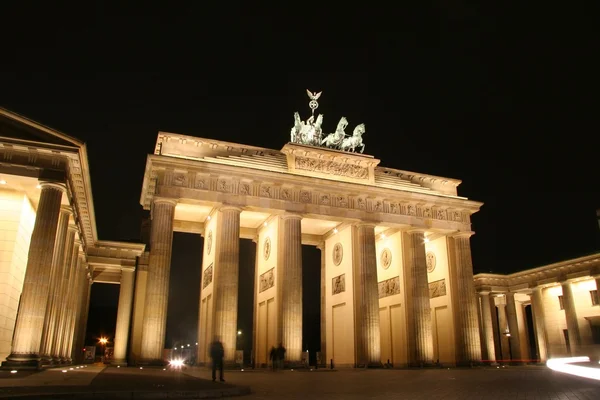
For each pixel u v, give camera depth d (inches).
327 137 3061.0
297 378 1560.0
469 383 1290.6
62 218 1982.0
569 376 1619.1
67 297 2220.7
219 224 2571.4
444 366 2896.2
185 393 856.3
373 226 2859.3
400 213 2960.1
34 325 1598.2
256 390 1066.7
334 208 2780.5
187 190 2471.7
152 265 2333.9
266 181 2630.4
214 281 2507.4
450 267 3107.8
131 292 2891.2
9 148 1697.8
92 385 933.2
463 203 3105.3
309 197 2736.2
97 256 2898.6
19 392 755.4
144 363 2209.6
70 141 1743.4
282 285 2586.1
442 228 3053.6
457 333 2984.7
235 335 2380.7
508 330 4185.5
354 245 2881.4
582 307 3459.6
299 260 2610.7
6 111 1688.0
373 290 2755.9
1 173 1672.0
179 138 2605.8
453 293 3051.2
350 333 2802.7
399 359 2974.9
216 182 2544.3
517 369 2447.1
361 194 2859.3
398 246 3093.0
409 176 3137.3
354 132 3078.2
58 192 1718.8
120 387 895.7
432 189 3169.3
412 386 1192.2
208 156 2637.8
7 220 1851.6
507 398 884.0
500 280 4028.1
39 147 1702.8
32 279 1614.2
